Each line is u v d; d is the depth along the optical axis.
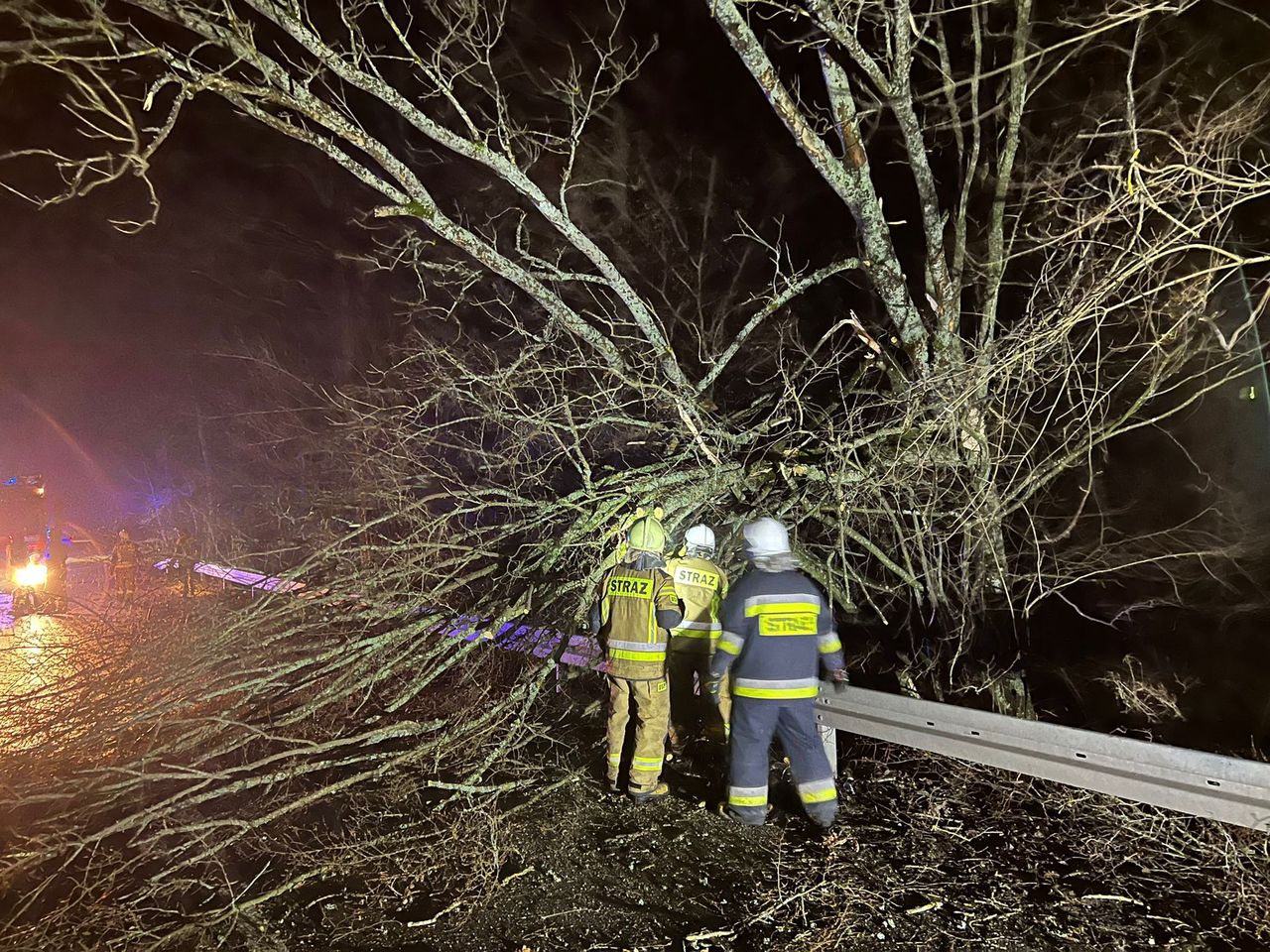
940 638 5.36
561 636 5.49
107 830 3.84
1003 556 5.37
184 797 4.73
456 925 3.77
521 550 6.06
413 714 5.88
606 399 6.31
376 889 4.05
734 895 3.95
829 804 4.46
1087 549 6.13
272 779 4.27
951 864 4.14
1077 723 5.38
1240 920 3.59
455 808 4.72
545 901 3.93
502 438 6.38
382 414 6.89
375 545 5.66
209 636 4.91
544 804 4.80
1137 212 4.61
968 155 6.55
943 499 5.41
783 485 5.83
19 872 4.06
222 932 3.71
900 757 5.19
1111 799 4.46
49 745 4.65
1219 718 5.24
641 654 4.71
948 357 5.50
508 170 5.47
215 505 8.52
